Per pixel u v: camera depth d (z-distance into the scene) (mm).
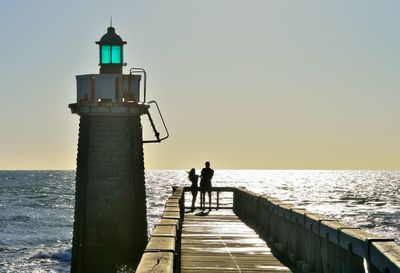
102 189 25734
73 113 26297
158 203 84250
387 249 6395
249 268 12328
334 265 8898
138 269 5316
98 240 25578
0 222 58656
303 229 12219
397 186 159500
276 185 160250
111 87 25797
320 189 138125
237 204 26422
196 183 27219
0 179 195750
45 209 75688
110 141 25828
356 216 67312
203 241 16719
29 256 37688
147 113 27125
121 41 26531
